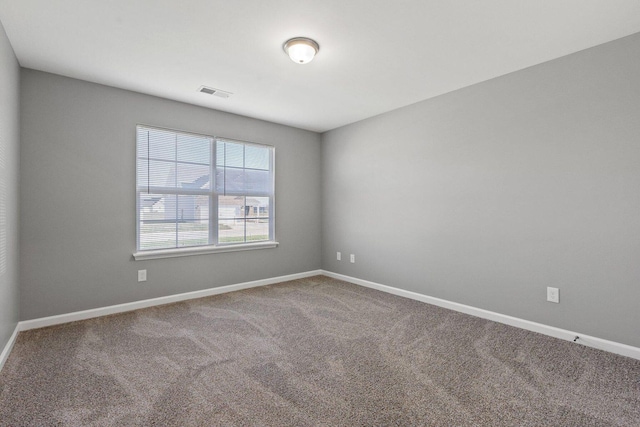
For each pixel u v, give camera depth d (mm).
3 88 2092
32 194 2723
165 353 2301
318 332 2705
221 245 3900
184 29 2148
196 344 2457
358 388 1875
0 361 2037
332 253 4785
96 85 3031
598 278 2383
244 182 4145
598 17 2010
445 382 1939
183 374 2016
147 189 3357
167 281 3500
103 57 2537
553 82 2578
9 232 2293
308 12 1965
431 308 3344
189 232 3666
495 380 1965
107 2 1858
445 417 1622
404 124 3744
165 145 3477
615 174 2293
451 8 1926
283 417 1612
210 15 1992
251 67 2721
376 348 2400
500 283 2939
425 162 3535
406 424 1568
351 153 4441
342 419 1601
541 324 2682
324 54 2498
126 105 3197
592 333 2420
